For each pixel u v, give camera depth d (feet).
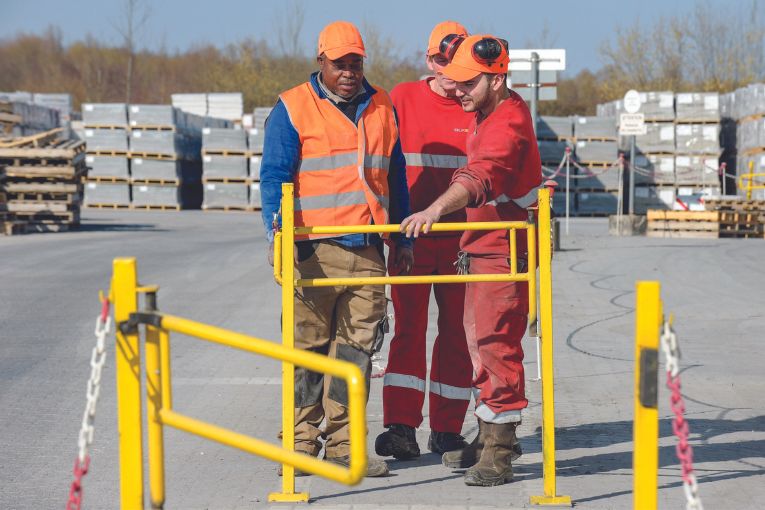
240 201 174.40
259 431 31.96
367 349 26.61
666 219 124.67
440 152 29.43
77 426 33.09
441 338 28.84
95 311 57.82
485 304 25.43
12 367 42.47
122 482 15.75
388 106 27.68
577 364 43.57
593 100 324.39
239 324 53.57
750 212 124.88
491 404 25.68
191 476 27.04
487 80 25.16
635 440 14.87
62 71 380.78
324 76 26.89
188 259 87.45
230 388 38.60
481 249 25.91
